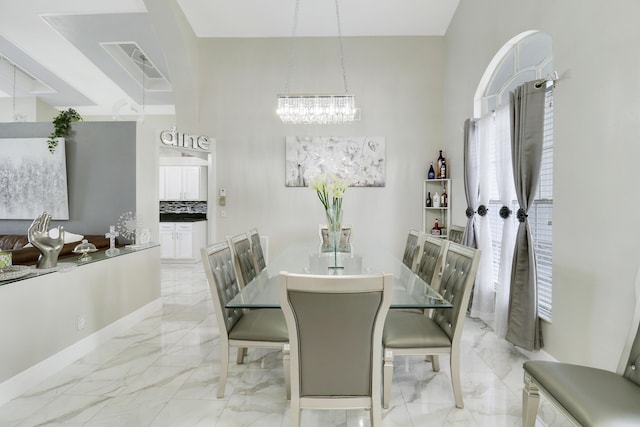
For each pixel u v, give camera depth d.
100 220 4.04
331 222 2.81
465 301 2.02
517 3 3.05
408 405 2.12
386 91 5.23
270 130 5.29
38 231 2.49
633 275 1.87
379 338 1.54
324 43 5.25
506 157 3.11
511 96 2.89
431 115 5.21
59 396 2.20
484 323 3.60
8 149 4.02
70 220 4.07
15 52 5.39
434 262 2.64
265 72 5.29
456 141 4.65
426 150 5.21
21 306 2.25
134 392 2.24
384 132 5.24
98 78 6.28
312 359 1.55
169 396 2.20
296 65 5.27
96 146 4.04
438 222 5.16
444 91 5.12
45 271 2.46
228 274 2.35
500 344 3.05
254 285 2.23
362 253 3.38
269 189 5.30
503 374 2.50
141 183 4.11
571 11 2.33
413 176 5.22
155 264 3.90
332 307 1.50
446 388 2.31
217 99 5.30
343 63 5.23
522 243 2.74
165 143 4.61
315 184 2.85
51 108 7.34
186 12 4.75
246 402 2.13
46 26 4.75
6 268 2.32
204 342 3.05
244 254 2.96
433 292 2.06
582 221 2.24
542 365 1.67
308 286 1.47
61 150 3.98
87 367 2.58
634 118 1.85
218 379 2.41
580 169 2.25
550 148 2.75
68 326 2.64
